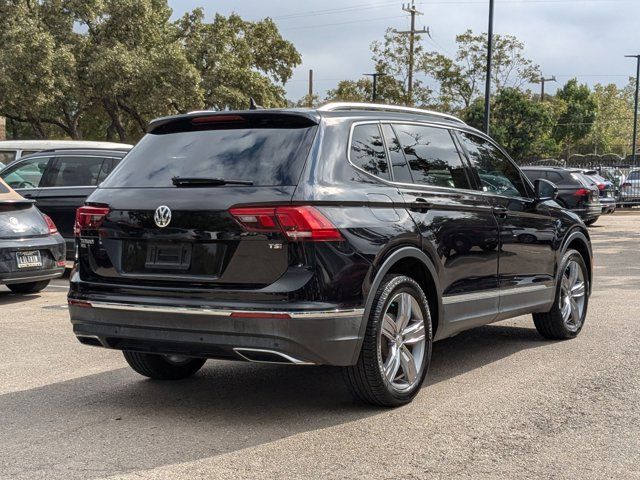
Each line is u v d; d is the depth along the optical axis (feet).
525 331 25.20
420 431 14.84
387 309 15.81
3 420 15.75
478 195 19.35
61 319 26.99
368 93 174.70
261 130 15.89
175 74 124.47
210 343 14.62
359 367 15.52
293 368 20.35
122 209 15.76
